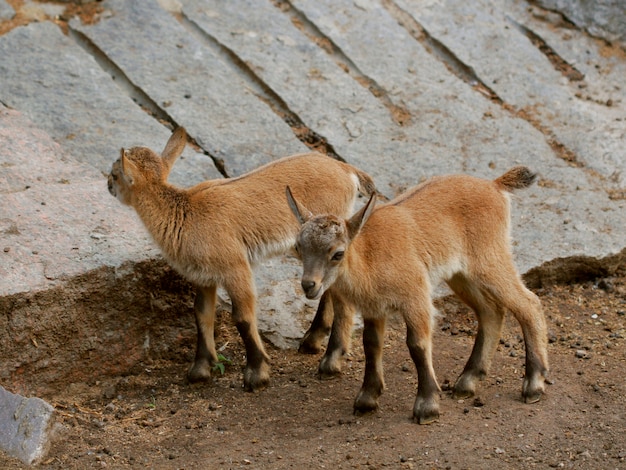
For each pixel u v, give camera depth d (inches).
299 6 1008.9
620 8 1053.8
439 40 1000.2
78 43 932.6
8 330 604.4
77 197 725.9
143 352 674.8
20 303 604.7
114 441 579.5
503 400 608.1
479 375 622.2
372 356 588.7
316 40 982.4
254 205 653.3
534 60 1000.2
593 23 1050.7
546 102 950.4
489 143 887.1
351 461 535.5
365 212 547.8
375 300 573.6
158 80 897.5
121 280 647.1
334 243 537.6
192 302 693.9
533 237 792.9
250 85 921.5
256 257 657.6
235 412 614.5
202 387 653.3
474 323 740.0
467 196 617.0
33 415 561.6
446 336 720.3
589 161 884.6
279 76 924.0
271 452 553.3
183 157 817.5
